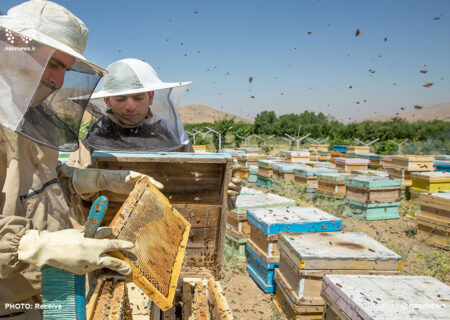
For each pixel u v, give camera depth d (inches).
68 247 45.0
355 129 1454.2
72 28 61.8
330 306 116.4
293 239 161.6
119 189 77.7
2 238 46.4
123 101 103.3
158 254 58.4
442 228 255.8
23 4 59.7
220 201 92.6
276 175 482.6
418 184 367.6
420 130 1218.0
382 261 140.5
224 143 1143.6
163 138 114.3
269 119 1929.1
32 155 62.0
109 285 76.8
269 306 181.6
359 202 345.1
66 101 65.9
